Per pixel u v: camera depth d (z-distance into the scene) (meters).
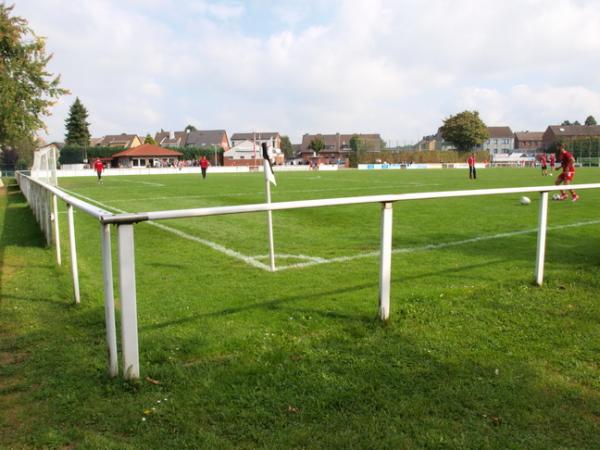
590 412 2.96
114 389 3.23
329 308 4.91
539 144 125.56
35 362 3.70
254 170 67.25
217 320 4.58
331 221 11.74
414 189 23.75
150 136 107.75
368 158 83.06
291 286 5.80
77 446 2.64
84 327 4.49
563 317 4.63
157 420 2.89
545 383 3.32
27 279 6.32
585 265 6.70
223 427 2.81
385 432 2.75
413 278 6.17
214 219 12.12
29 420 2.91
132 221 3.15
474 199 17.22
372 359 3.70
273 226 10.94
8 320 4.70
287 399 3.10
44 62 30.08
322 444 2.64
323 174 47.56
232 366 3.58
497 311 4.80
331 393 3.17
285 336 4.16
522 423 2.84
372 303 5.05
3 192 27.33
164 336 4.17
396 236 9.42
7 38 27.83
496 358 3.72
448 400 3.10
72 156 80.56
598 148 79.38
